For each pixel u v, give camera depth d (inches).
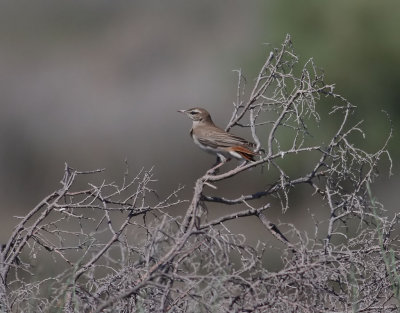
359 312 311.3
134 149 1182.3
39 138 1211.9
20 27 1577.3
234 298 282.8
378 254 344.2
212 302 280.2
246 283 282.8
